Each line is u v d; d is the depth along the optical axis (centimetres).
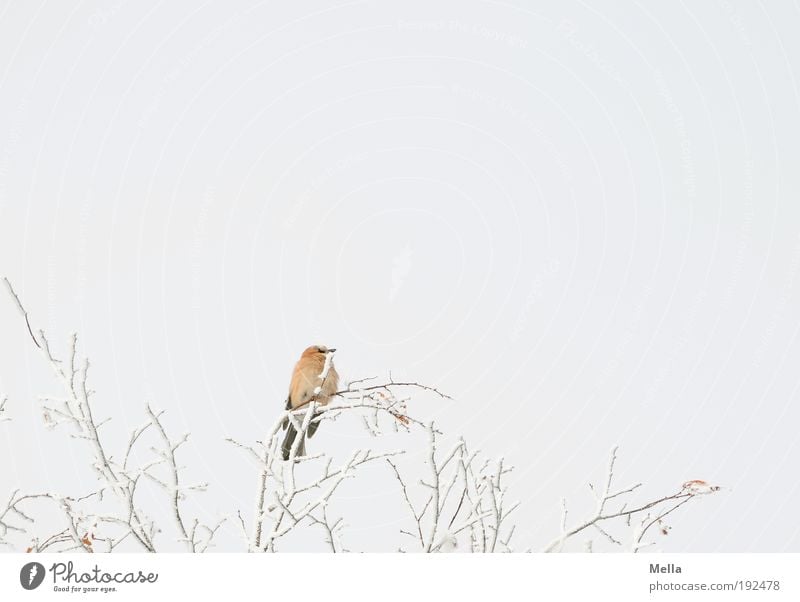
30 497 1050
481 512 1038
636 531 1030
